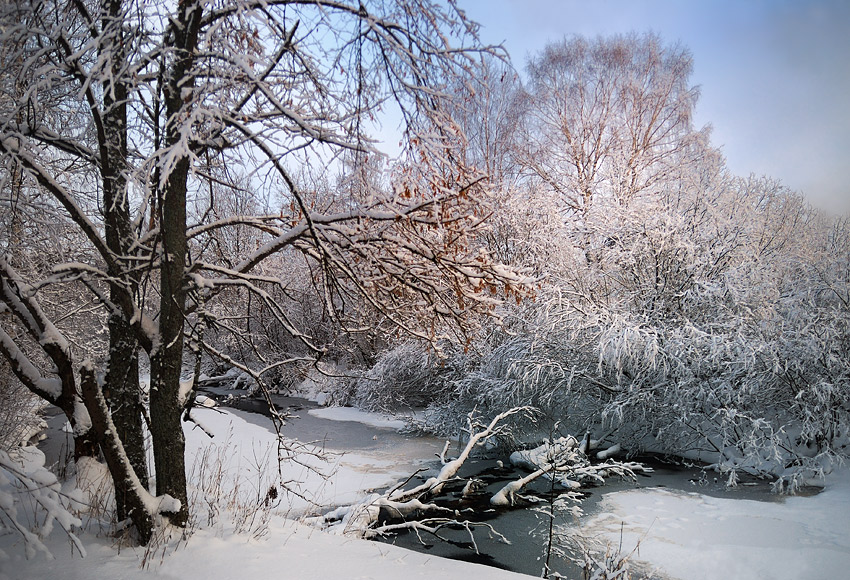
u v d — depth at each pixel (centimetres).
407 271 619
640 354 1332
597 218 1580
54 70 509
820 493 1045
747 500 1033
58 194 537
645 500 1049
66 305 1009
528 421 1476
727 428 1259
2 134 496
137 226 654
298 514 939
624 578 582
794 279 1375
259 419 1788
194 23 518
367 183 573
